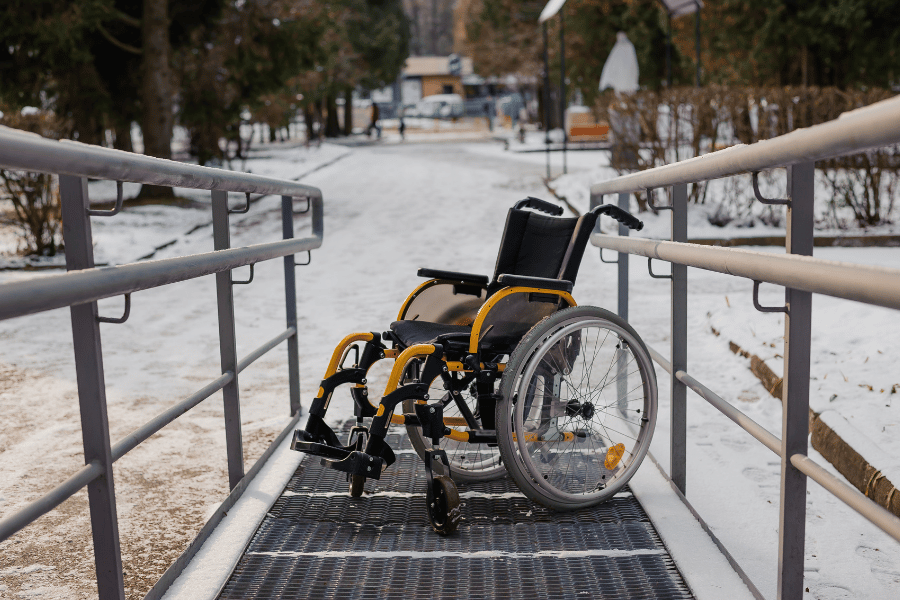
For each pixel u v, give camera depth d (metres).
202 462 3.74
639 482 3.31
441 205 15.34
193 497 3.34
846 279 1.66
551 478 3.23
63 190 1.94
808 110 10.53
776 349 4.92
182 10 16.22
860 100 10.34
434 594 2.45
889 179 10.90
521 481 2.94
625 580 2.52
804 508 2.15
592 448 3.60
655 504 3.07
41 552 2.90
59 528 3.10
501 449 2.92
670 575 2.55
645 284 7.89
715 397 2.75
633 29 25.22
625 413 3.98
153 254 10.78
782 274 1.96
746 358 5.07
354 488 3.19
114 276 2.00
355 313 7.02
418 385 2.98
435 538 2.85
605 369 4.37
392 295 7.76
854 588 2.46
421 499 3.21
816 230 10.38
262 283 8.66
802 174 2.00
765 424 4.05
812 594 2.43
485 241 11.02
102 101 16.22
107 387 4.98
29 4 13.09
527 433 3.14
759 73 18.59
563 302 3.18
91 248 1.99
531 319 3.14
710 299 7.03
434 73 77.06
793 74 18.52
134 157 2.14
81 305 2.01
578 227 3.16
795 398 2.10
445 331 3.26
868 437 3.37
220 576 2.56
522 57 38.62
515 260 3.43
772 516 2.97
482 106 66.88
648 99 11.41
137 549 2.88
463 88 73.00
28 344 6.23
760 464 3.54
